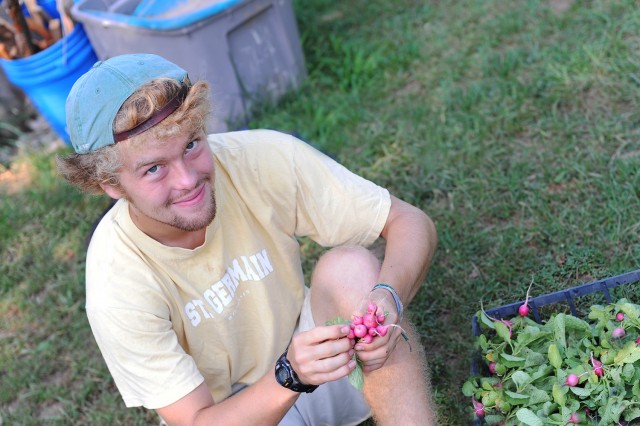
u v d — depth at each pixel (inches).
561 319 76.6
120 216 72.0
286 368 65.8
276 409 67.6
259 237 77.1
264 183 76.5
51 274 134.6
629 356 71.6
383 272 75.0
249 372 80.8
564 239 105.3
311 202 78.7
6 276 136.3
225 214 74.7
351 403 83.8
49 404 113.3
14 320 128.5
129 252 71.1
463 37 154.0
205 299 74.4
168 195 66.4
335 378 64.4
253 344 79.2
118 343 70.1
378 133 135.9
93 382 113.3
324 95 153.9
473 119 131.2
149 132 63.0
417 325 102.2
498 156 123.6
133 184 65.8
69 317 126.1
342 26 171.9
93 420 108.1
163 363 70.2
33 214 148.5
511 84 135.6
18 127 176.9
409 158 129.0
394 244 77.5
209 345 76.1
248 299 77.1
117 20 141.6
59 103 155.7
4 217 148.4
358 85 150.8
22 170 163.2
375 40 162.7
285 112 149.0
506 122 127.6
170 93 63.6
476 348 82.3
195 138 65.9
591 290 82.7
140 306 70.1
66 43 149.5
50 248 139.4
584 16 146.1
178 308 73.3
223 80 146.7
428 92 143.4
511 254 106.2
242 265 76.2
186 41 140.6
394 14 170.1
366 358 66.9
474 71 144.2
